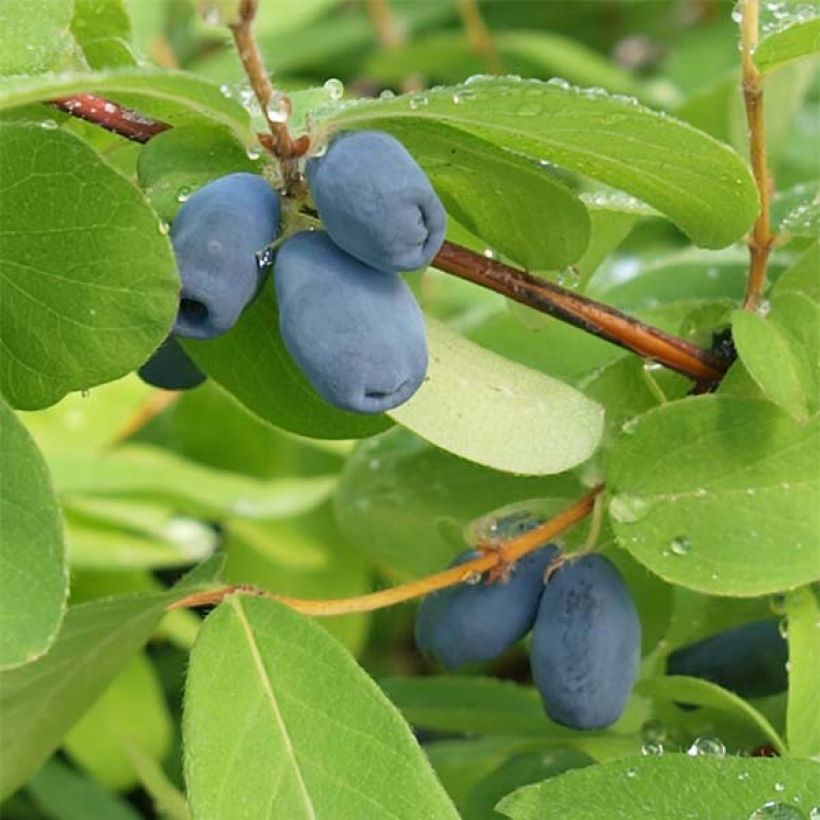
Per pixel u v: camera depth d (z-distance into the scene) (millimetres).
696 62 561
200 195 279
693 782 290
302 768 281
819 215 315
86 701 324
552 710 312
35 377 279
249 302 286
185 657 448
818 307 304
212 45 562
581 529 323
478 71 557
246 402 315
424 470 353
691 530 307
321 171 272
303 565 438
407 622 466
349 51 606
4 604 264
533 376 303
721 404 308
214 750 281
